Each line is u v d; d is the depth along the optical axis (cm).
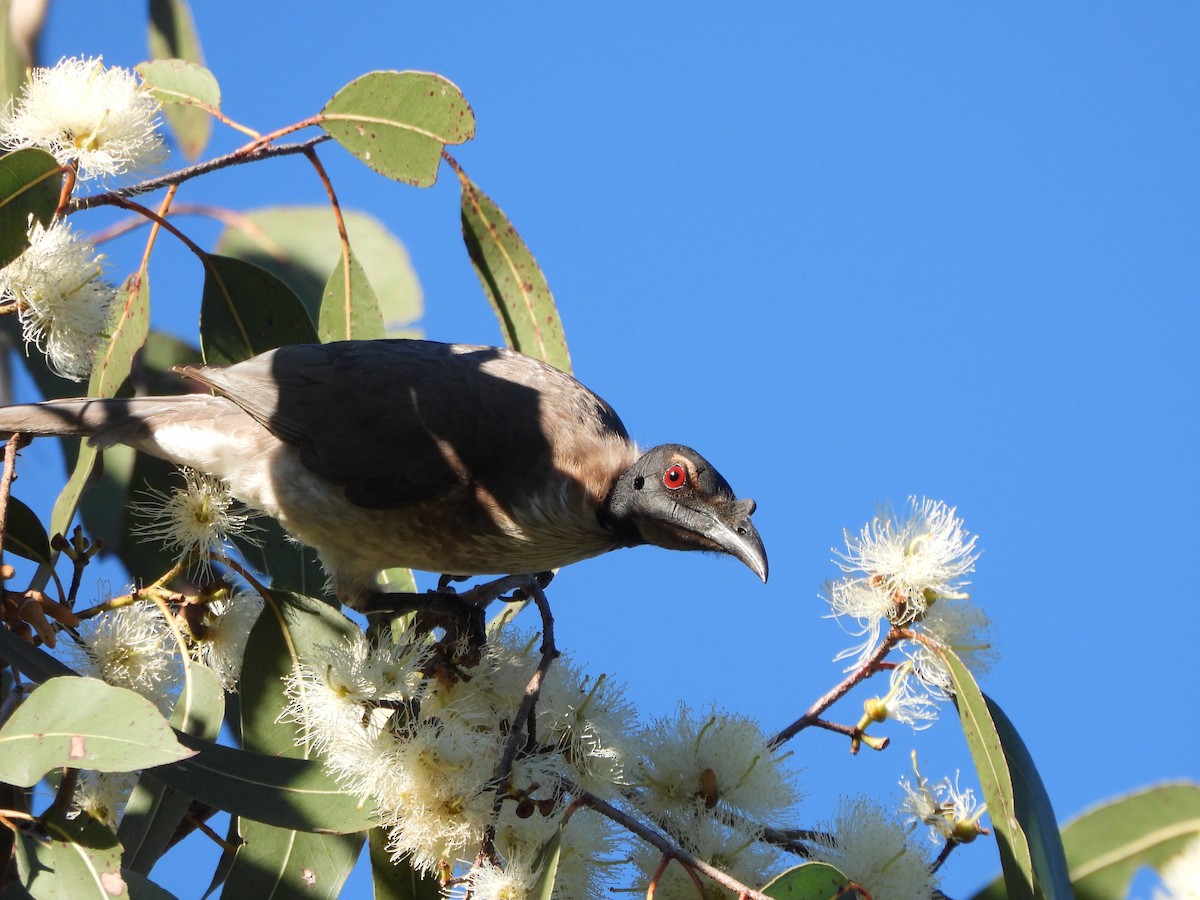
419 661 705
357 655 691
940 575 727
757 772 713
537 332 1010
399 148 900
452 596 835
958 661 706
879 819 703
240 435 927
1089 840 823
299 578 979
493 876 626
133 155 840
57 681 629
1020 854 678
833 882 646
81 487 885
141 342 920
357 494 909
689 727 724
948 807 739
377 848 736
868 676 744
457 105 882
